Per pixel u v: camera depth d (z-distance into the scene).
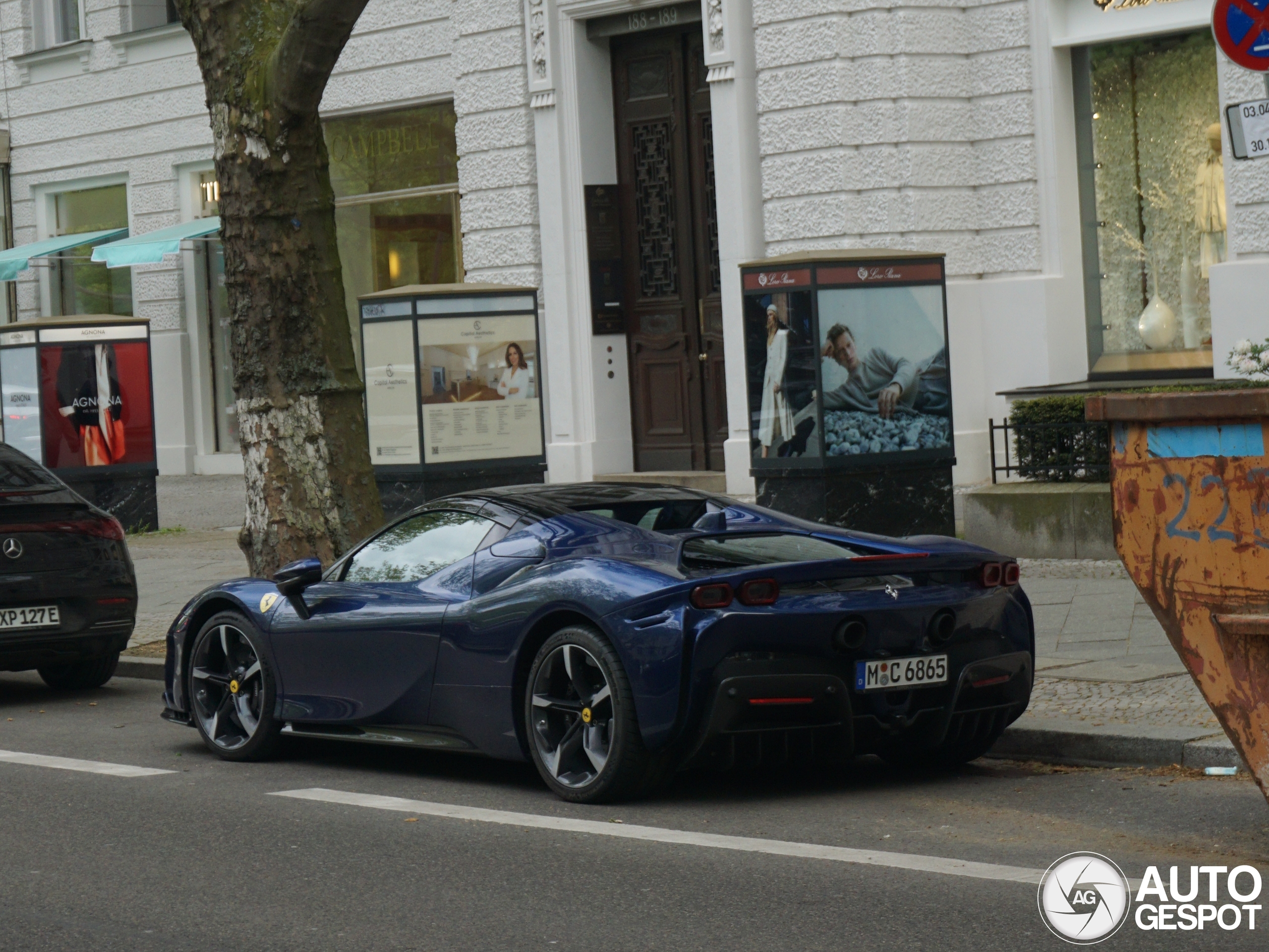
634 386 19.38
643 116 18.98
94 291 26.86
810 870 5.69
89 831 6.64
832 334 12.59
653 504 7.59
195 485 24.03
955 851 5.93
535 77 19.23
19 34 27.30
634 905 5.33
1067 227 16.50
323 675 7.83
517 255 19.70
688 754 6.57
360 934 5.10
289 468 11.06
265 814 6.91
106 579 10.21
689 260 18.72
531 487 7.86
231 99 10.90
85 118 26.47
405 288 14.84
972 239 16.81
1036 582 12.05
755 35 17.05
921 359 12.93
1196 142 15.96
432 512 7.86
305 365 11.06
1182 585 5.62
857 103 16.50
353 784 7.53
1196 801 6.59
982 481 16.66
